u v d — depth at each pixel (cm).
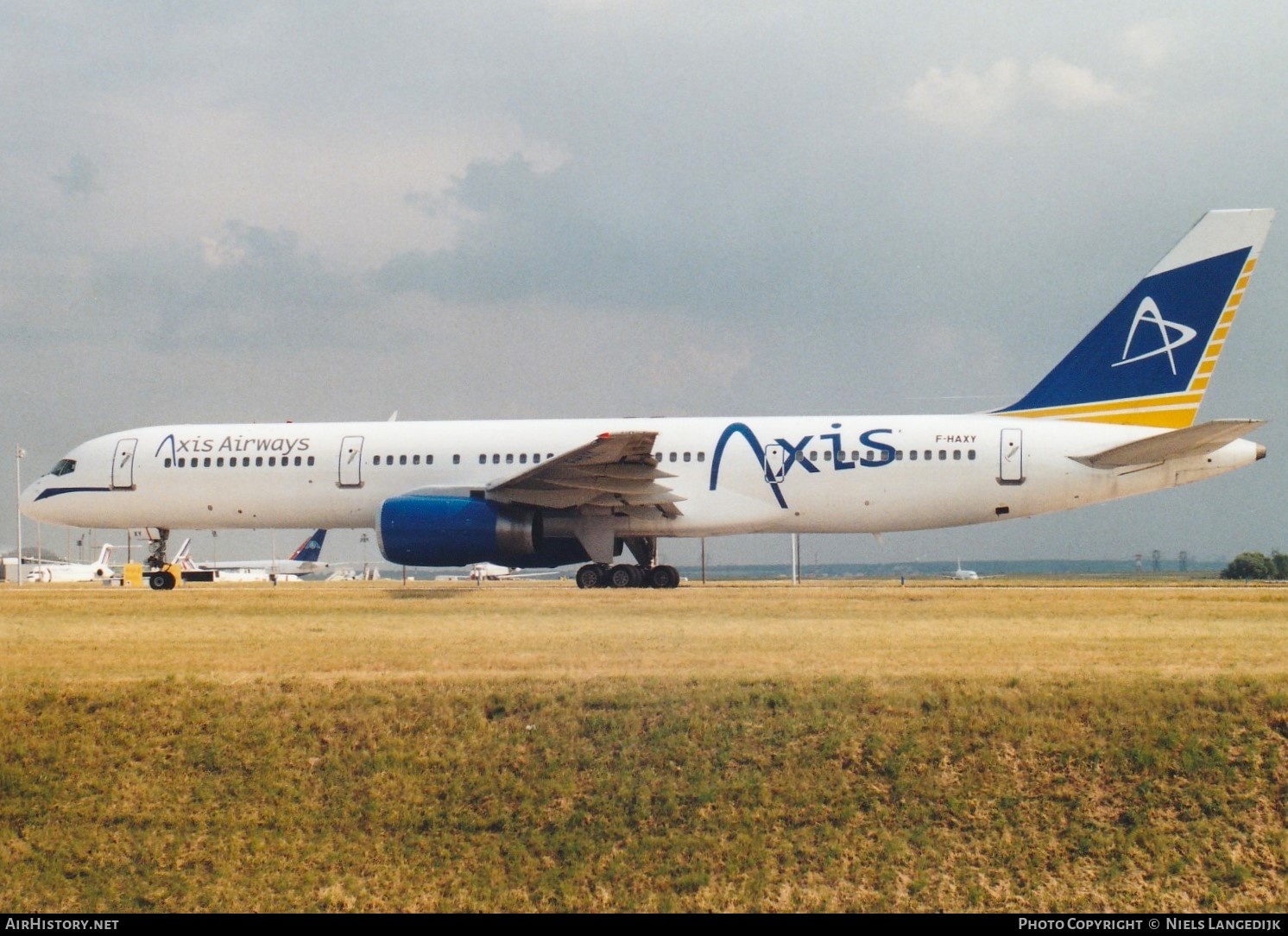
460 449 10000
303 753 4378
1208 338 8919
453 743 4375
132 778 4341
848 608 7694
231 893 3969
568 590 9869
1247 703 4353
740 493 9438
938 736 4278
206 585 12962
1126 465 8950
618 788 4178
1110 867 3925
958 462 9125
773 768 4212
